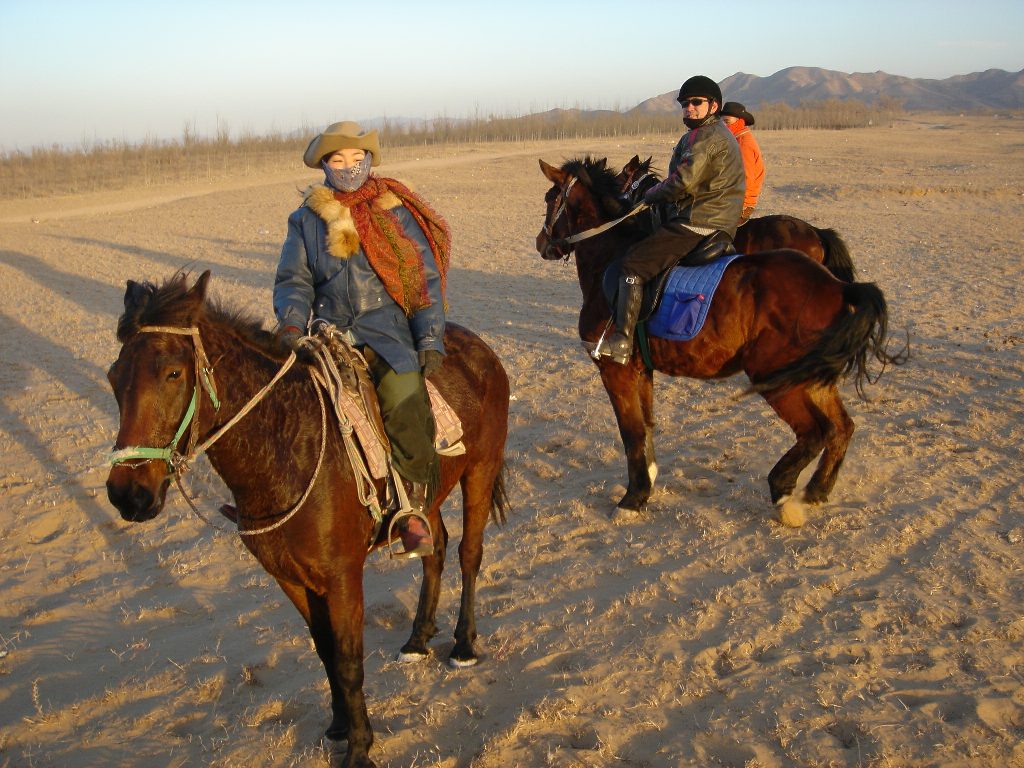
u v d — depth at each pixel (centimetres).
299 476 334
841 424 583
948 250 1709
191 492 705
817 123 8088
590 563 553
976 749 354
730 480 671
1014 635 433
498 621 492
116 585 567
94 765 387
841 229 2041
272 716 418
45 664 478
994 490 614
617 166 3819
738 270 589
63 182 4516
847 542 550
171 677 455
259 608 525
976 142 5134
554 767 360
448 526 626
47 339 1249
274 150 6600
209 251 2061
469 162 4700
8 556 614
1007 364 922
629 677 423
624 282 606
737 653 439
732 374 613
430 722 400
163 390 297
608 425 805
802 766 354
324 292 367
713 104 599
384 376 360
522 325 1249
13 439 841
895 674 411
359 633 355
